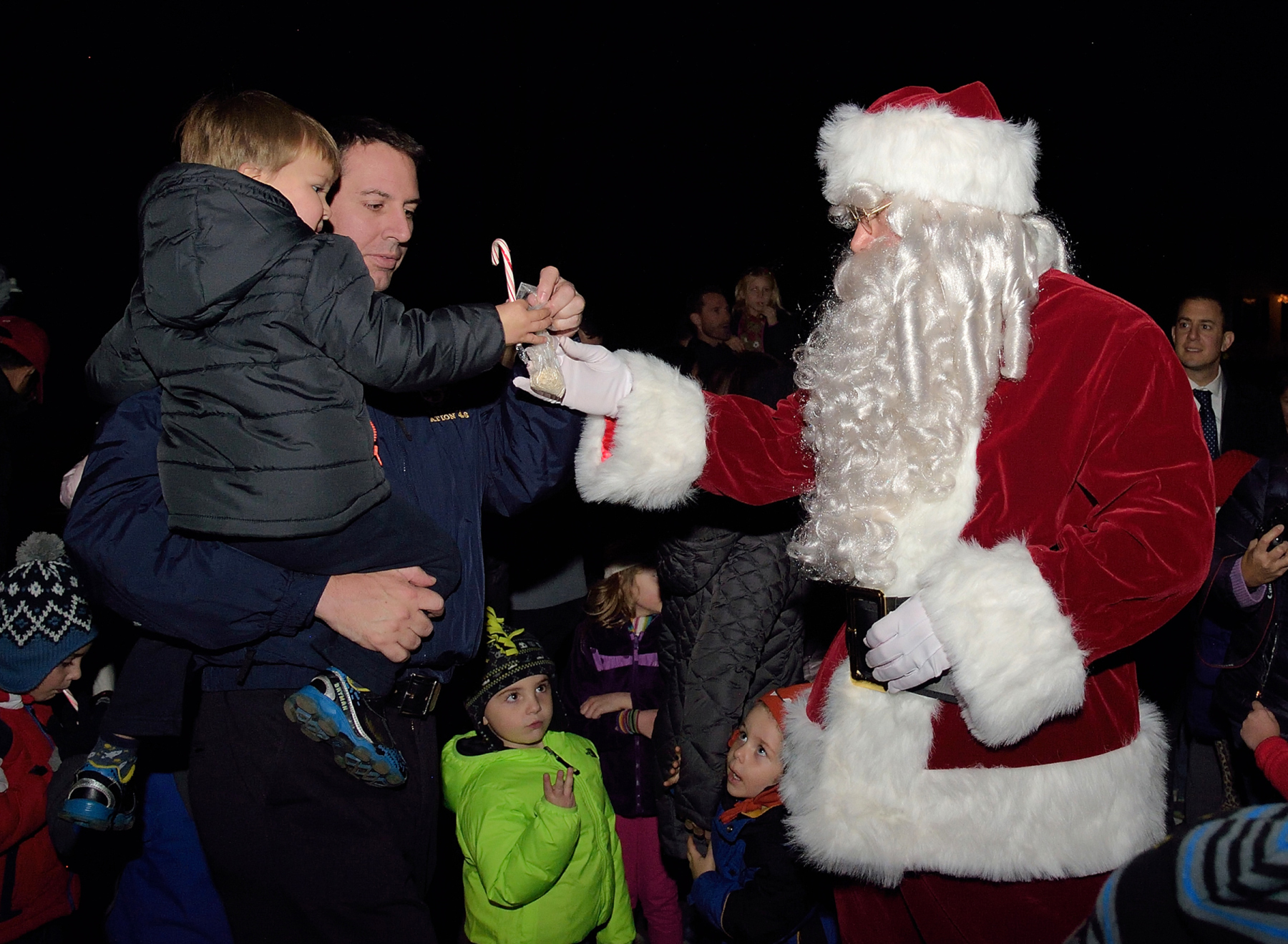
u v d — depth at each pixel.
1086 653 1.57
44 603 2.35
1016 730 1.55
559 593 3.57
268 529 1.60
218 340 1.61
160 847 2.34
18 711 2.35
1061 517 1.69
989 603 1.53
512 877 2.36
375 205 1.98
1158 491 1.58
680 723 2.47
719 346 5.48
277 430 1.60
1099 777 1.70
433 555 1.81
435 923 3.09
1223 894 0.74
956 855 1.69
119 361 1.83
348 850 1.77
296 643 1.78
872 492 1.72
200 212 1.61
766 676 2.51
